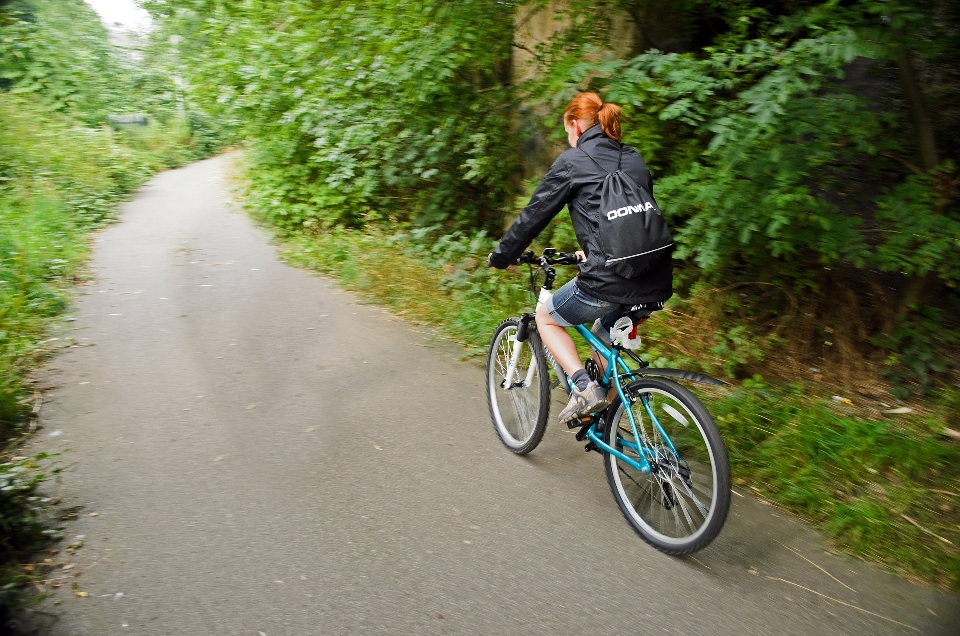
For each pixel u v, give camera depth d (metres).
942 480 3.69
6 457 3.68
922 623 2.71
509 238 3.36
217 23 9.08
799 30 4.82
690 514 3.03
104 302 6.12
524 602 2.75
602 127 3.25
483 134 7.01
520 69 6.83
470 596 2.77
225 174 13.93
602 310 3.23
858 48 4.17
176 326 5.62
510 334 3.96
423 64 6.32
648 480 3.23
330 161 8.16
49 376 4.65
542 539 3.15
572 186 3.16
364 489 3.48
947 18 4.49
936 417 4.38
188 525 3.16
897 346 4.91
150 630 2.55
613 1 5.79
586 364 3.60
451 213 7.88
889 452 3.80
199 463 3.67
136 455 3.73
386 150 7.90
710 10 5.74
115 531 3.10
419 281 6.50
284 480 3.54
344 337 5.51
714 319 5.24
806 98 4.47
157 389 4.52
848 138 4.61
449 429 4.13
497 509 3.36
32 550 2.95
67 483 3.45
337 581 2.83
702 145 5.45
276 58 8.15
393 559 2.97
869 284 5.29
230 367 4.89
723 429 4.04
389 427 4.12
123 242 8.22
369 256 7.09
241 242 8.29
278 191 8.67
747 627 2.66
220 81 9.24
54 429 3.98
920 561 3.03
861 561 3.09
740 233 4.71
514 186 7.33
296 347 5.29
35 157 10.16
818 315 5.19
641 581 2.90
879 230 4.59
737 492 3.62
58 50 15.41
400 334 5.62
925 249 4.34
